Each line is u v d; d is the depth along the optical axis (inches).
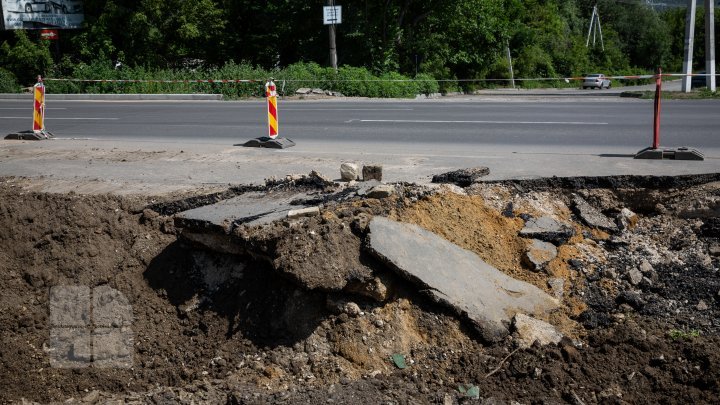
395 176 314.3
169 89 1019.9
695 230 267.1
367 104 795.4
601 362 205.6
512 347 212.2
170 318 241.9
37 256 266.5
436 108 703.1
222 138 477.4
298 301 221.6
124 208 287.0
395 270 219.1
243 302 233.6
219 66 1498.5
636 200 293.1
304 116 621.0
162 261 259.4
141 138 484.7
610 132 461.7
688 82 986.7
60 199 293.6
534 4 2472.9
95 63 1088.8
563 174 305.1
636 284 243.9
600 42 2913.4
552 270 247.6
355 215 239.0
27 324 241.1
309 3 1402.6
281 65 1539.1
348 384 200.5
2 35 1344.7
